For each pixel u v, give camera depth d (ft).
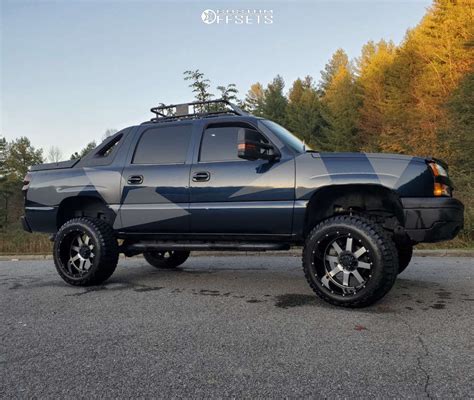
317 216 14.08
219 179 14.76
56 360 8.93
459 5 83.05
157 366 8.49
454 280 17.01
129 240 17.20
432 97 81.20
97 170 17.16
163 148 16.35
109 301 14.12
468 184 39.52
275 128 15.17
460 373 7.98
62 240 17.08
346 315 11.92
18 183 149.89
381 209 13.69
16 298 14.92
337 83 145.79
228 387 7.53
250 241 14.82
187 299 14.20
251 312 12.38
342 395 7.19
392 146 76.02
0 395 7.38
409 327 10.74
